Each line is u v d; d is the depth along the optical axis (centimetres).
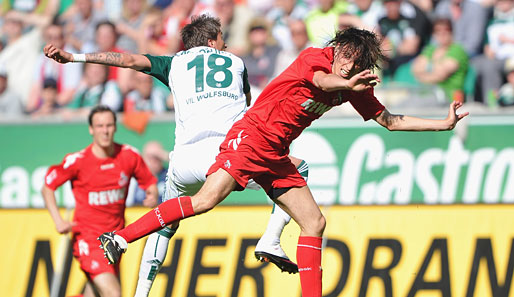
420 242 2336
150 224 1377
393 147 2509
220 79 1583
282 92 1361
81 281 2409
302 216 1420
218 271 2359
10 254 2450
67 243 2447
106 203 2180
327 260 2342
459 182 2498
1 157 2658
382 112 1466
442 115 2606
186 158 1549
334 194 2498
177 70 1597
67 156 2175
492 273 2300
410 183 2498
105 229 2181
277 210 1605
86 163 2159
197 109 1560
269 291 2323
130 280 2358
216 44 1684
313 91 1348
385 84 2764
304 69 1344
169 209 1373
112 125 2161
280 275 2331
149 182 2239
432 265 2316
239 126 1403
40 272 2427
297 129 1400
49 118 2675
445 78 2797
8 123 2670
